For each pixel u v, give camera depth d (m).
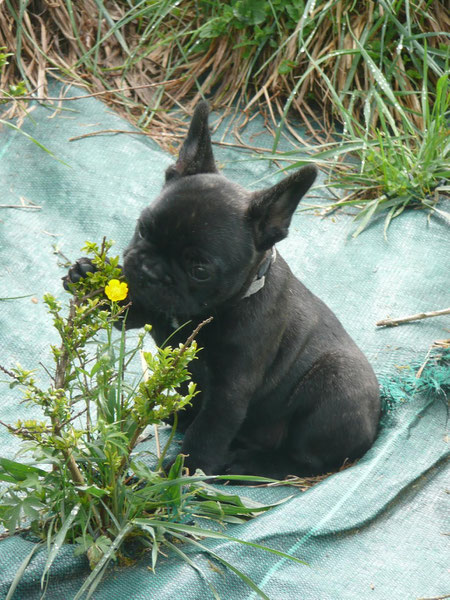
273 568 3.93
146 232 4.45
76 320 3.72
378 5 8.42
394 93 7.89
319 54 8.34
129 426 3.92
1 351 5.59
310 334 5.09
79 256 6.46
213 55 8.59
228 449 5.06
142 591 3.64
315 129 8.14
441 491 4.80
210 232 4.34
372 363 5.80
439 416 5.35
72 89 7.94
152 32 8.69
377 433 5.22
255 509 4.18
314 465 5.07
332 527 4.25
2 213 6.65
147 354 3.67
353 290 6.49
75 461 3.83
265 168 7.55
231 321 4.61
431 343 5.97
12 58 8.02
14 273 6.18
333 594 3.89
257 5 8.29
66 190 6.93
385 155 7.64
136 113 8.06
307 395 5.04
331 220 7.16
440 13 8.50
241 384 4.69
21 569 3.54
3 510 3.80
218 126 8.01
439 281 6.59
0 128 7.37
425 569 4.20
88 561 3.71
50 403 3.58
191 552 3.88
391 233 7.00
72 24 8.27
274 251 4.88
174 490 3.93
